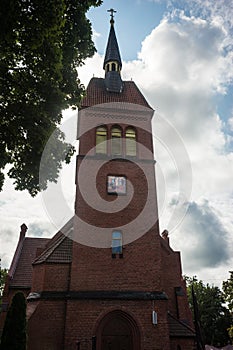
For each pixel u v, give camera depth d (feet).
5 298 78.54
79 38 40.24
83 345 50.34
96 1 39.68
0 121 39.78
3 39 29.81
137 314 53.57
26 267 89.45
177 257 82.94
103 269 56.85
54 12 30.12
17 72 38.99
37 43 31.58
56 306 53.67
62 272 57.11
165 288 71.05
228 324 182.29
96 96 78.74
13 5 27.53
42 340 50.57
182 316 68.13
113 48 88.89
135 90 84.89
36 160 41.57
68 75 42.39
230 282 130.93
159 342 51.80
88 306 53.31
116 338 52.80
